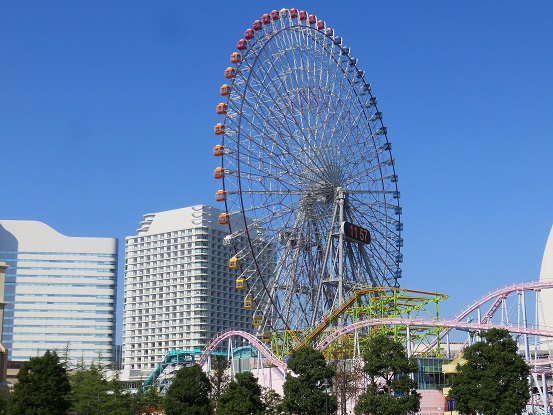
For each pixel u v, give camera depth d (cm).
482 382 12838
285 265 19025
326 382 15350
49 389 12275
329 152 19438
